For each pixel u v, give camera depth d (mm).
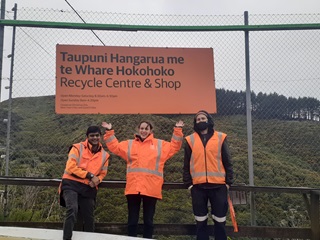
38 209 5570
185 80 5262
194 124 4465
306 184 5145
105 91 5164
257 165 5312
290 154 5281
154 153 4336
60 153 5469
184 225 4754
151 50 5262
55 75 5121
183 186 4652
